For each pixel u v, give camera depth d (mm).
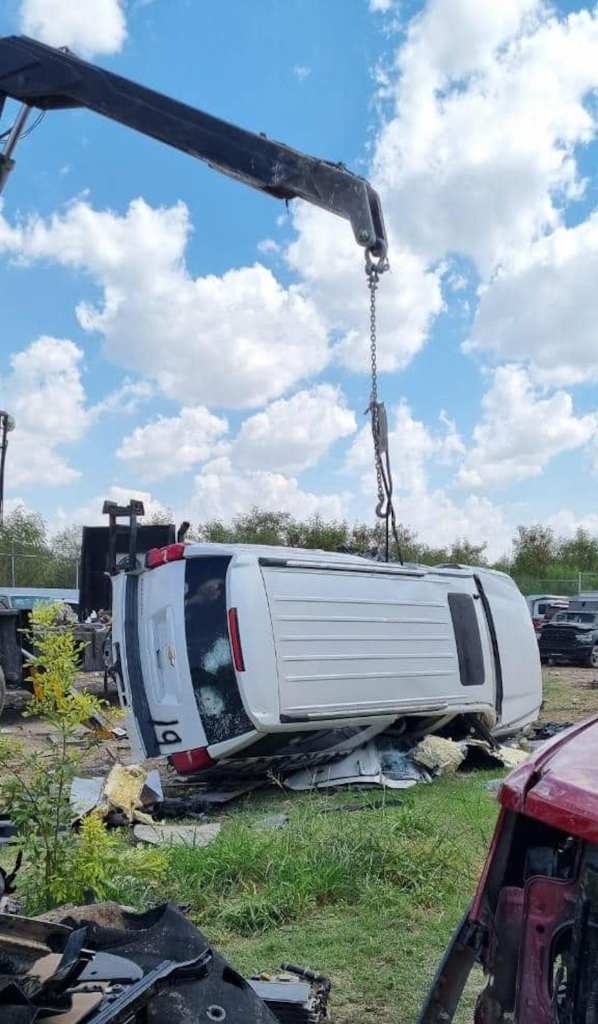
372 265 7504
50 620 5148
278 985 3998
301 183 7465
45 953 2906
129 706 8898
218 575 8617
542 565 50250
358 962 4930
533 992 2832
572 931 2781
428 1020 3119
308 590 8953
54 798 4855
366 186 7371
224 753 8469
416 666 10016
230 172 7617
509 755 11109
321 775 9523
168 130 7688
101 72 7781
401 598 10016
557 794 2857
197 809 8445
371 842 6273
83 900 4691
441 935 5242
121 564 9242
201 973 2988
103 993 2725
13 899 4656
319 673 8883
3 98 7961
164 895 5656
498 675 11461
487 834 7059
